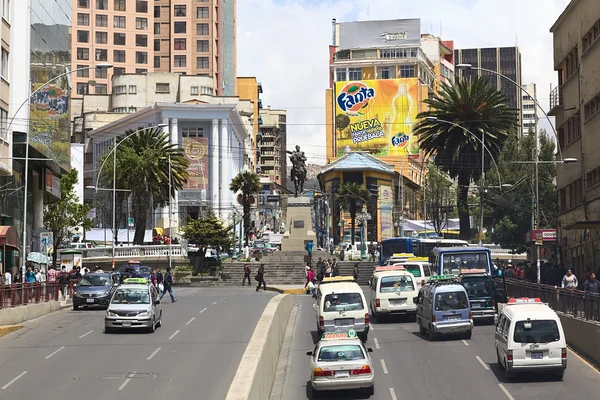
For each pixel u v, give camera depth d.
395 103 152.50
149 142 88.50
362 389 24.97
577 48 55.78
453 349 31.48
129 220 86.81
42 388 22.62
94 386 22.91
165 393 21.89
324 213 116.69
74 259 64.62
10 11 53.56
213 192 119.12
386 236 136.12
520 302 27.84
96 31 144.12
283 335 36.72
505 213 79.06
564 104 59.84
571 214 57.62
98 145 131.12
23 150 55.44
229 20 154.50
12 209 55.09
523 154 77.88
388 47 159.38
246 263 81.06
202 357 27.94
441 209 101.56
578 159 55.72
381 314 39.97
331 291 34.62
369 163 136.00
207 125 120.88
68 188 76.12
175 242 89.62
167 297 56.72
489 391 24.59
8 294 37.25
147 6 146.88
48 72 60.16
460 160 79.06
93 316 42.00
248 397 15.29
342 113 153.75
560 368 25.45
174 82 139.00
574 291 31.75
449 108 77.44
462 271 38.97
